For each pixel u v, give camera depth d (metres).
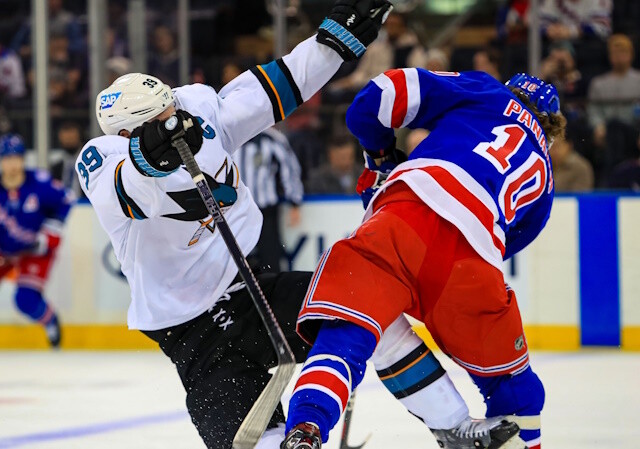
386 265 4.22
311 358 4.11
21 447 6.15
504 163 4.41
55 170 13.24
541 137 4.69
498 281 4.28
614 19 12.79
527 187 4.52
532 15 12.35
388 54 13.68
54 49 13.47
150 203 3.97
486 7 13.85
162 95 4.10
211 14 13.59
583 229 11.64
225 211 4.36
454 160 4.36
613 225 11.57
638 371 9.45
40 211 12.33
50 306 12.43
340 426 6.79
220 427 4.09
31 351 12.48
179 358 4.32
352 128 4.79
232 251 3.90
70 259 12.74
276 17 12.77
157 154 3.74
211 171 4.16
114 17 13.42
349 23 4.39
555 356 10.83
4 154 12.15
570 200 11.67
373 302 4.16
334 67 4.45
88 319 12.72
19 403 8.03
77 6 13.55
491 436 4.29
